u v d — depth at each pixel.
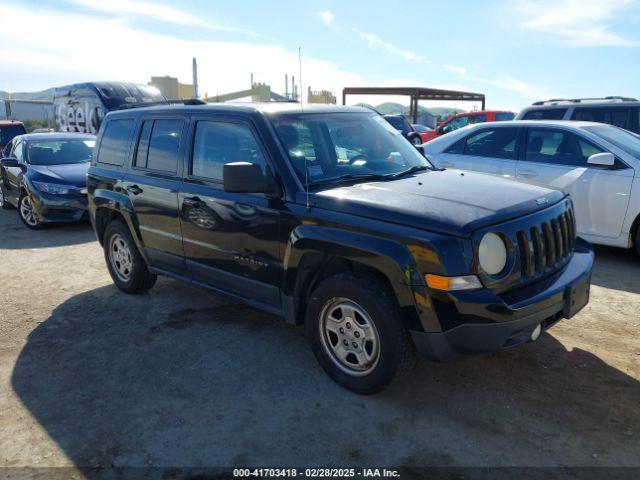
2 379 3.89
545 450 2.92
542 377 3.67
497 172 7.02
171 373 3.90
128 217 5.16
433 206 3.24
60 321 4.98
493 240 3.08
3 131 18.06
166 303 5.33
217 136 4.27
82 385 3.77
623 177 6.02
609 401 3.36
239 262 4.11
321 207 3.50
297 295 3.75
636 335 4.30
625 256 6.58
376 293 3.23
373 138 4.46
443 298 2.97
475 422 3.18
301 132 4.02
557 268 3.50
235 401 3.49
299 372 3.85
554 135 6.72
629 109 8.68
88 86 14.75
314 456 2.93
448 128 18.22
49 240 8.63
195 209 4.37
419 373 3.76
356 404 3.41
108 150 5.58
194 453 2.98
